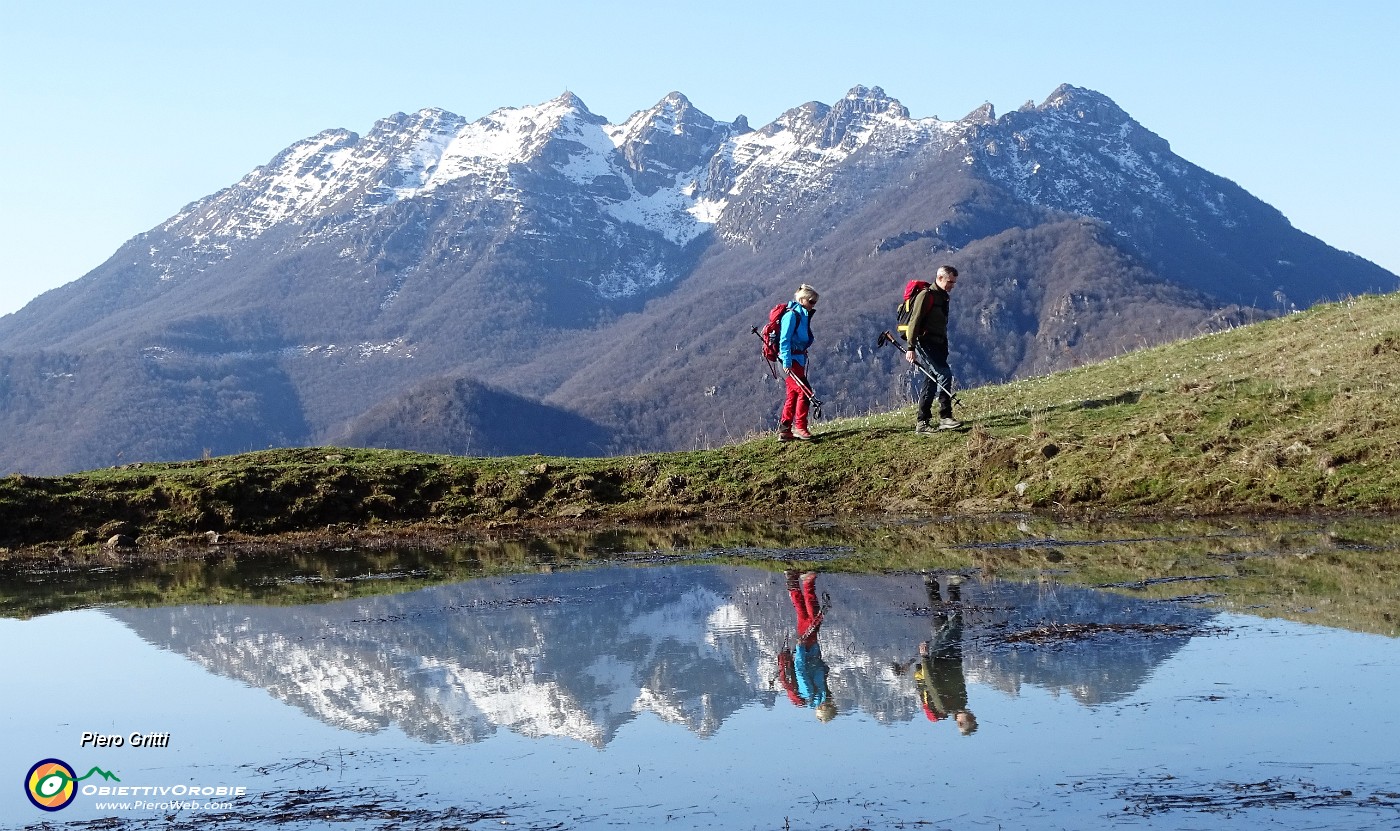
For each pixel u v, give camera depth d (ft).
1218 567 39.91
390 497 67.10
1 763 25.88
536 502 66.95
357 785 23.71
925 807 21.08
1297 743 22.90
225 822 22.06
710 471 67.77
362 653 34.81
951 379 65.82
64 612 43.88
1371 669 27.12
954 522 55.93
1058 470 58.75
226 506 65.00
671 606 39.70
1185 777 21.63
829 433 70.28
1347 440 53.78
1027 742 23.93
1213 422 58.95
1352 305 75.36
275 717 28.66
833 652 31.94
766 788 22.41
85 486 66.80
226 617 41.45
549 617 38.81
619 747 25.29
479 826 21.26
